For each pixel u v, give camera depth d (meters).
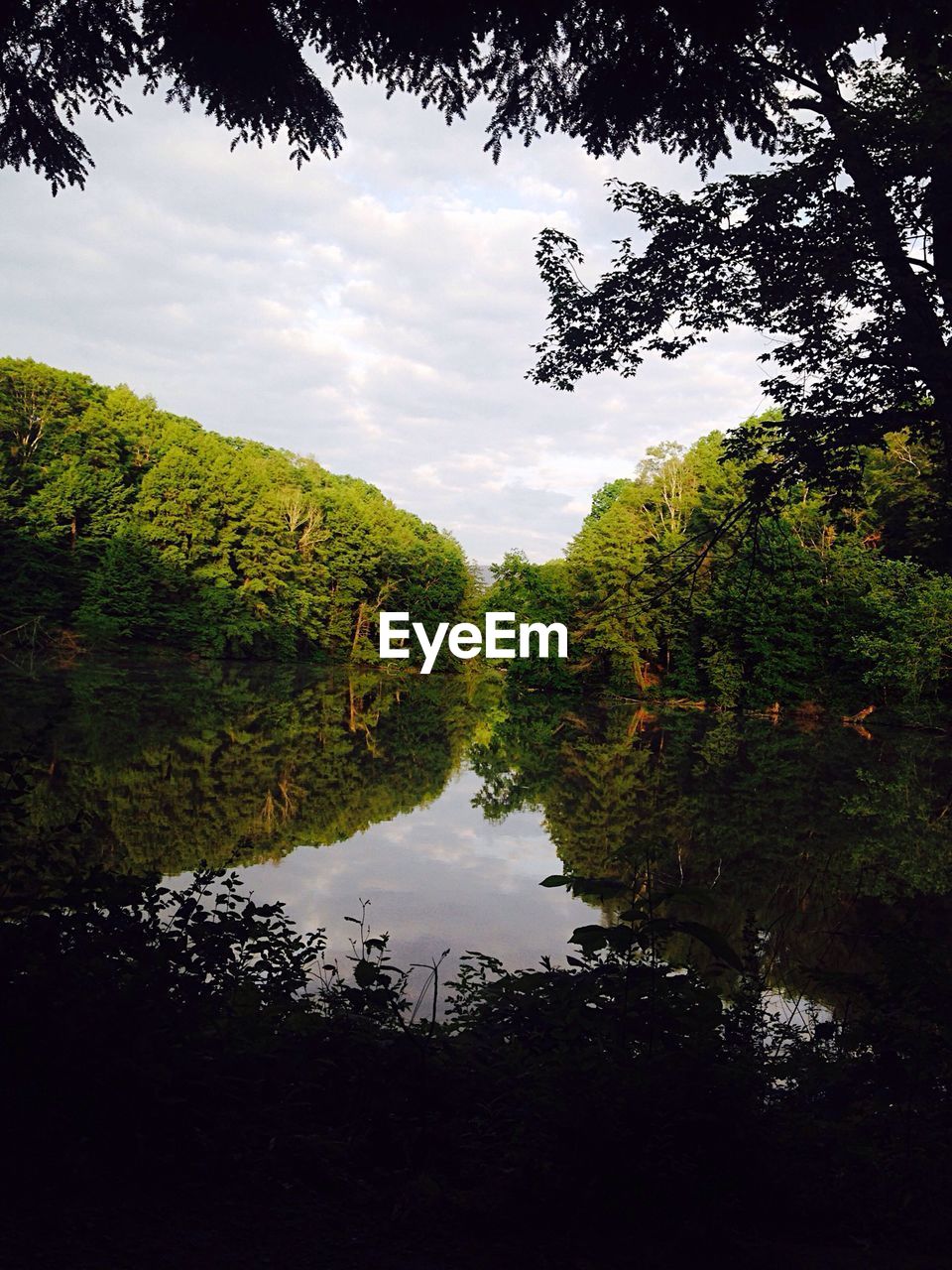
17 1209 2.48
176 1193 2.71
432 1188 2.91
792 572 37.94
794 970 8.07
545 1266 2.53
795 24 4.76
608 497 74.12
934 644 33.97
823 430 7.27
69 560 56.50
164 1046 3.25
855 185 6.86
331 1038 3.94
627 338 8.28
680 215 7.67
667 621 43.97
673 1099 3.14
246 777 19.50
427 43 5.05
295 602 69.00
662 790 20.55
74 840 12.48
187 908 4.43
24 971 3.39
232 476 66.69
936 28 4.86
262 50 5.30
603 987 3.97
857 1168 3.43
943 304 6.64
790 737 32.28
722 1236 2.71
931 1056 3.85
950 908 11.65
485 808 17.86
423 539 86.12
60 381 61.09
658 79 5.33
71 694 33.50
